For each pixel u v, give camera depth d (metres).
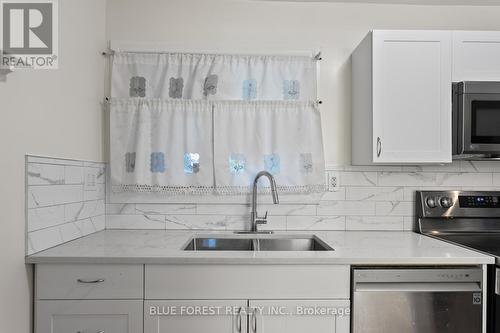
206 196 2.06
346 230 2.08
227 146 2.01
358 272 1.38
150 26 2.07
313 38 2.09
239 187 2.01
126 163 1.98
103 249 1.48
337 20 2.09
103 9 2.03
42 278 1.36
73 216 1.68
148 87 2.03
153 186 1.98
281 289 1.39
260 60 2.07
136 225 2.05
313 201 2.08
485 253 1.44
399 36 1.79
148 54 2.04
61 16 1.55
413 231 2.07
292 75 2.07
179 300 1.38
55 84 1.50
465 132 1.76
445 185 2.09
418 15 2.09
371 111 1.80
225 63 2.05
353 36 2.08
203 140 2.00
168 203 2.06
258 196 2.07
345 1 2.08
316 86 2.07
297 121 2.03
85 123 1.80
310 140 2.02
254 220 1.97
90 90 1.86
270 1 2.09
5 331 1.20
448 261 1.38
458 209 1.99
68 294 1.36
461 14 2.08
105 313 1.37
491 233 1.99
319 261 1.38
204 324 1.38
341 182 2.09
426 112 1.79
